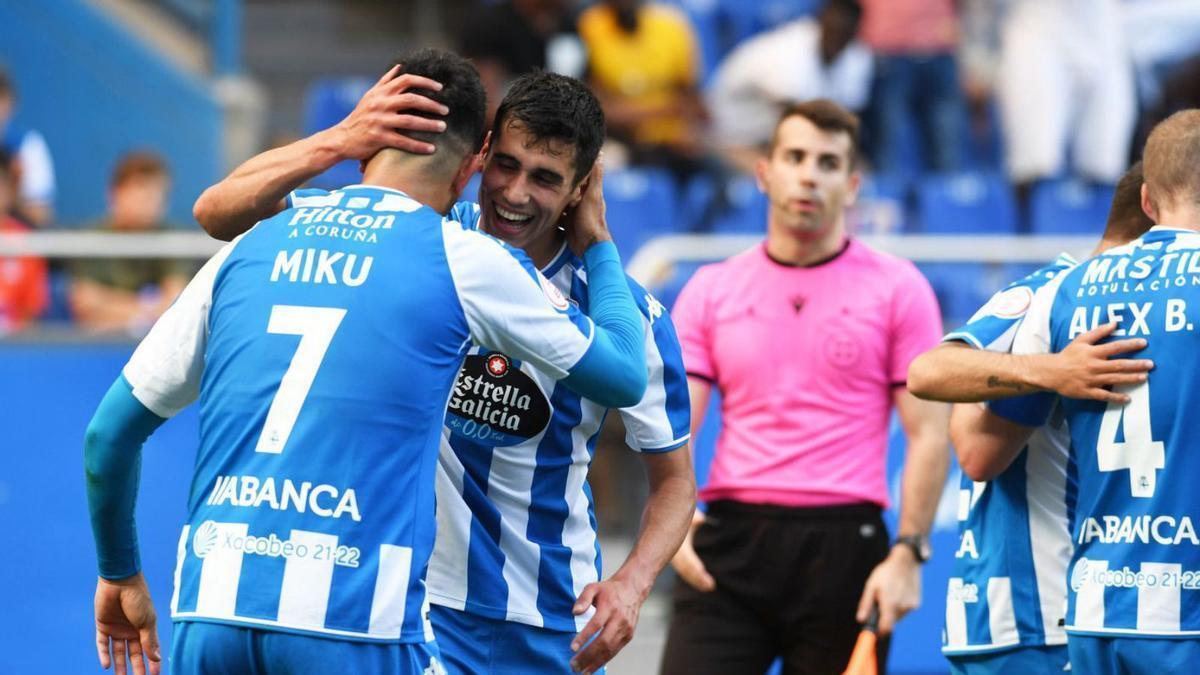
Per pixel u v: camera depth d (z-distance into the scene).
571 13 36.00
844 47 36.06
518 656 13.04
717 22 40.97
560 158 12.15
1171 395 12.60
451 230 11.44
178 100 43.75
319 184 31.77
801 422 17.28
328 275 11.19
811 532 17.09
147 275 27.42
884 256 17.78
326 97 36.53
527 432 12.80
